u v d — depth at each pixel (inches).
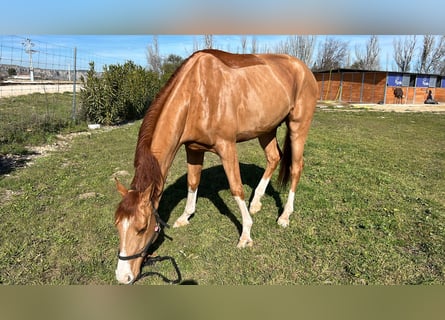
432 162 252.4
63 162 226.2
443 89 1088.2
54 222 137.6
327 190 179.5
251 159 245.4
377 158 260.5
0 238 124.0
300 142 150.3
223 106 113.0
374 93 1016.2
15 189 173.8
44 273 105.1
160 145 104.0
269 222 141.1
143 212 84.9
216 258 114.6
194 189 136.2
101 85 386.0
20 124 296.5
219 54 120.0
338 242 125.0
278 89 130.2
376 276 104.9
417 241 126.3
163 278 101.2
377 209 154.3
